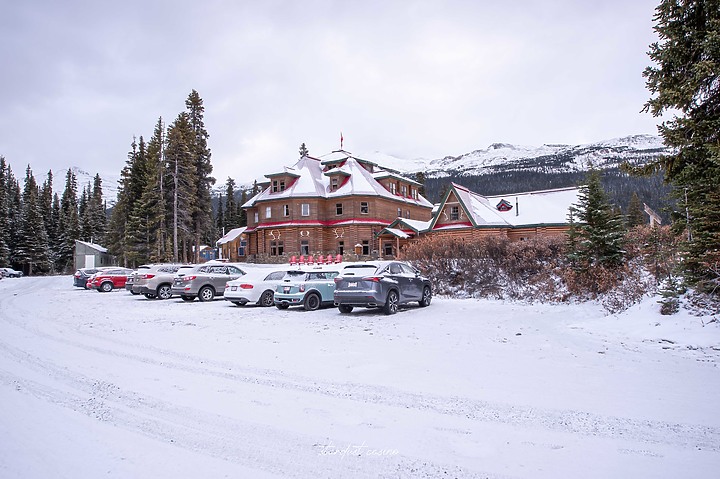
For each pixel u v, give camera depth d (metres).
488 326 12.14
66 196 98.19
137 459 4.47
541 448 4.59
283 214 50.00
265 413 5.73
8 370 8.01
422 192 85.88
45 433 5.16
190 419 5.55
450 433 5.01
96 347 10.06
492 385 6.79
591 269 15.76
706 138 9.98
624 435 4.88
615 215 16.09
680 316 11.09
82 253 69.81
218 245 67.38
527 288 17.39
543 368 7.77
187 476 4.11
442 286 19.70
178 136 47.19
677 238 13.91
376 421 5.40
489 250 18.66
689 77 10.02
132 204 55.44
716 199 10.68
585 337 10.61
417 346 9.73
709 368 7.69
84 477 4.09
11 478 4.08
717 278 11.09
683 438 4.79
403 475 4.08
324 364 8.23
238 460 4.43
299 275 17.61
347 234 48.84
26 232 72.44
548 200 41.50
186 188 48.56
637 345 9.66
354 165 52.62
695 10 10.13
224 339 10.97
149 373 7.75
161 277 24.05
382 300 14.77
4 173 88.00
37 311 17.81
